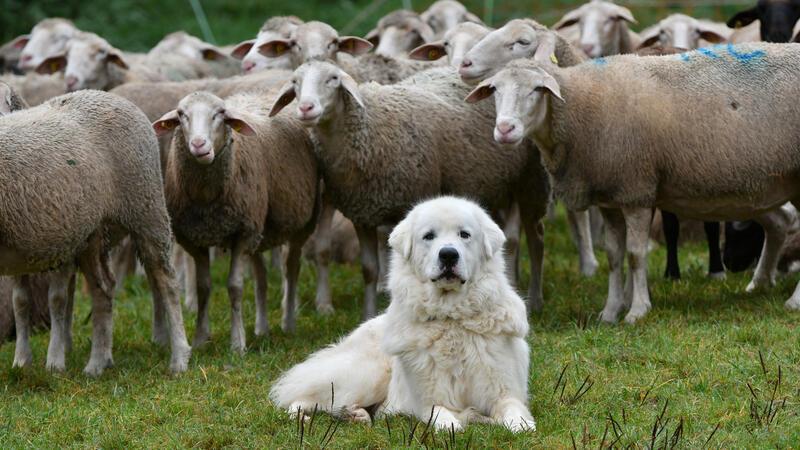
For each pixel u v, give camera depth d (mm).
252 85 16156
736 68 13273
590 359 11445
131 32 31141
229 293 13328
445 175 14273
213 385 11398
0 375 12477
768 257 14539
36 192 11359
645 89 13117
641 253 13242
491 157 14438
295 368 10500
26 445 9844
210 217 13164
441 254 9477
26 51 22594
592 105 13078
